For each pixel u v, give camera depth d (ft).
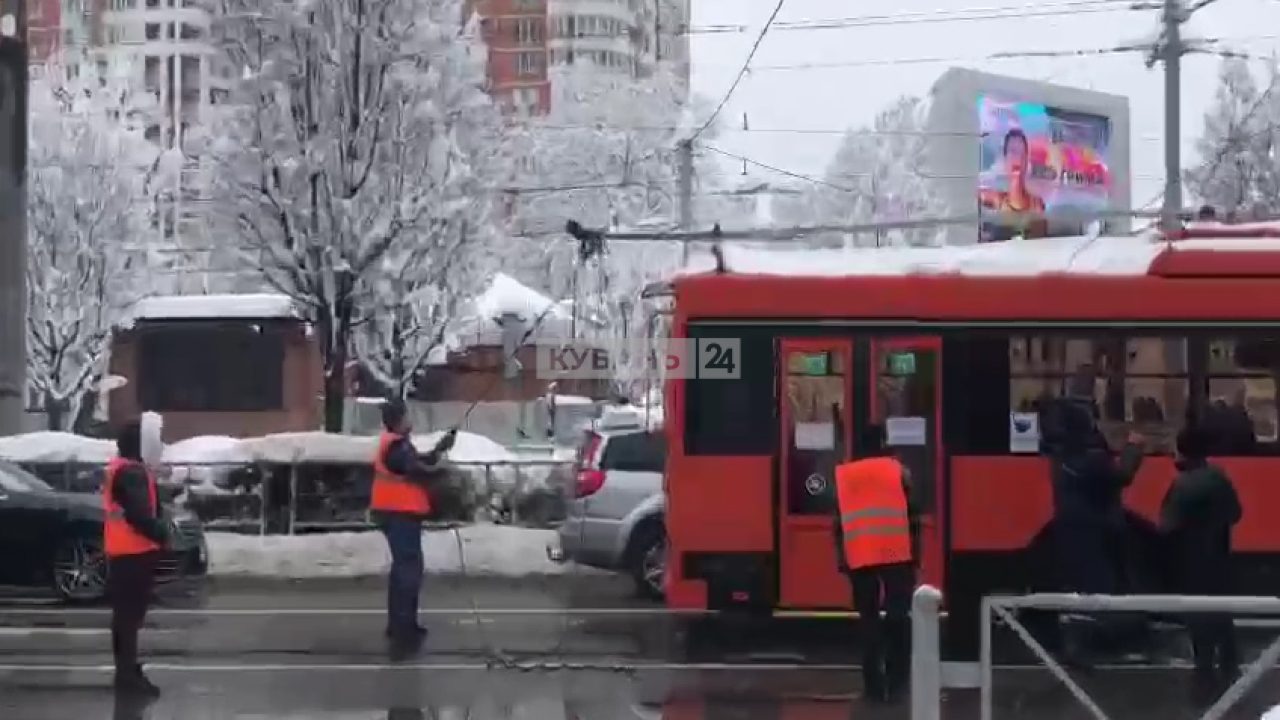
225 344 94.73
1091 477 40.50
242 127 80.53
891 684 36.47
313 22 80.02
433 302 88.94
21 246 73.61
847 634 47.14
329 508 68.23
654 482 53.72
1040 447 43.93
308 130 80.69
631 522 53.42
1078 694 26.53
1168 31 86.07
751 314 44.47
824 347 44.47
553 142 156.25
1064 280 44.39
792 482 44.19
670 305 46.44
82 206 128.67
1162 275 44.34
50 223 128.26
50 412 129.90
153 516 37.76
